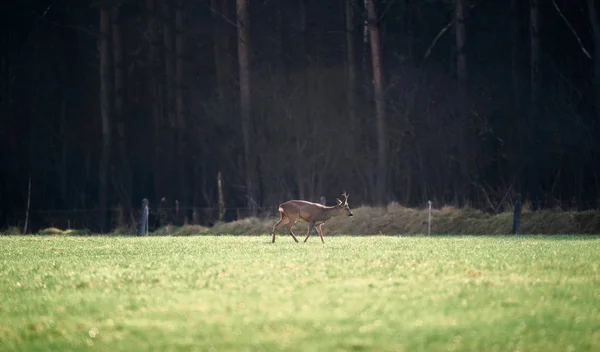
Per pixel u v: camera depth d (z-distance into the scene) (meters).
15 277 15.92
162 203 56.72
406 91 61.69
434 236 33.97
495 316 11.02
